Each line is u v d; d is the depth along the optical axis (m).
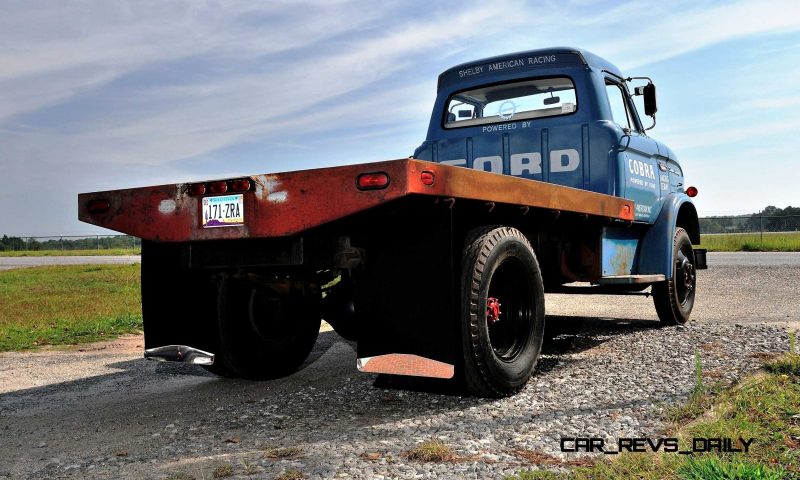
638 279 5.75
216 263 4.18
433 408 3.91
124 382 5.38
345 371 5.22
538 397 4.04
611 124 5.71
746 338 5.80
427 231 3.70
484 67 6.26
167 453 3.27
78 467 3.13
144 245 4.56
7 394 5.07
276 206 3.58
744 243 26.14
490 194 3.69
